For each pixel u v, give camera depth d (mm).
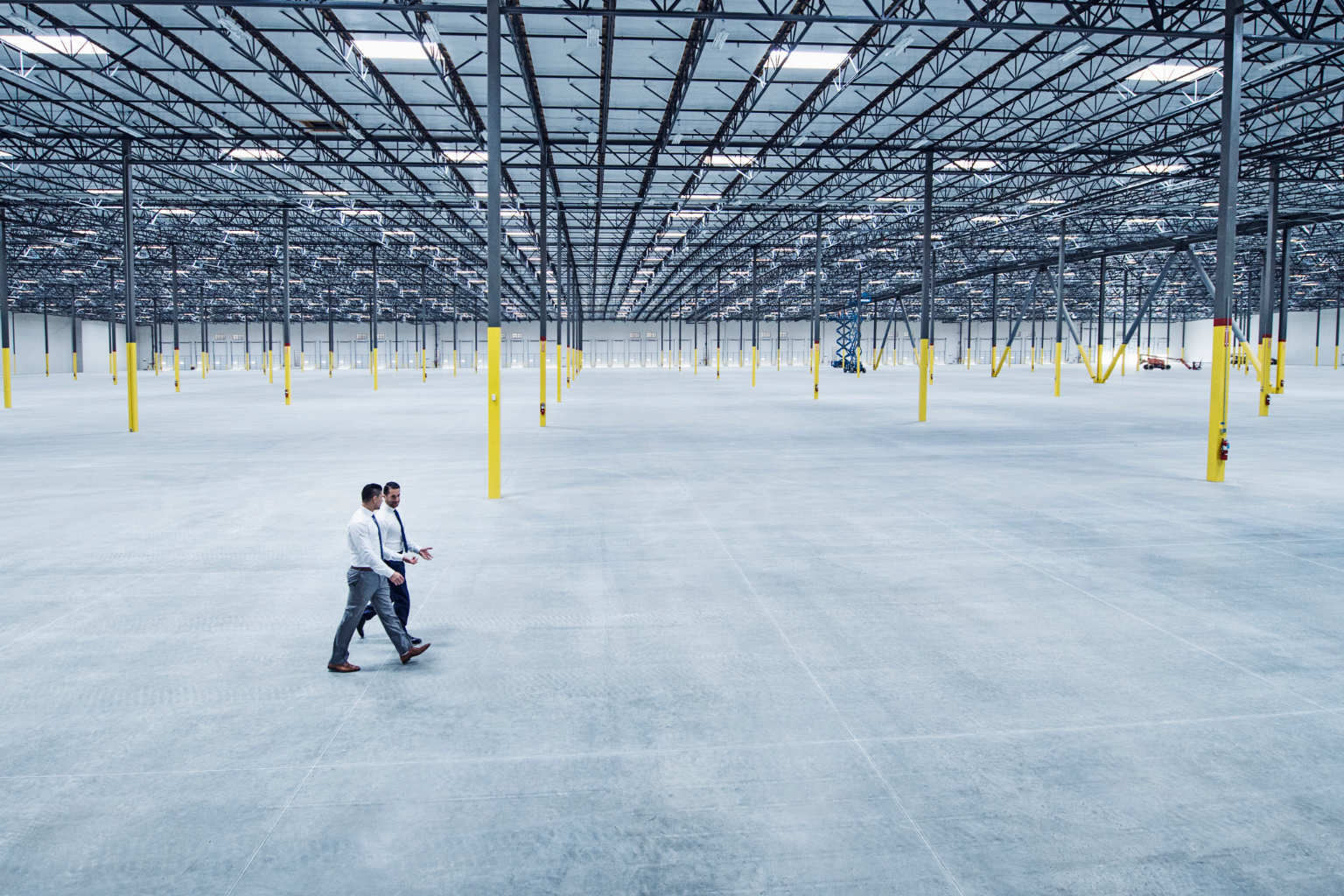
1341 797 4543
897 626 7320
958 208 39906
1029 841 4145
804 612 7742
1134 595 8234
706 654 6684
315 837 4195
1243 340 29562
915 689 5984
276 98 24312
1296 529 11188
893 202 38094
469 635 7133
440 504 13078
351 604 6277
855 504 13070
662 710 5656
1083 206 42250
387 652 6773
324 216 40344
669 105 24984
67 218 41156
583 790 4637
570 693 5938
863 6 18391
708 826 4281
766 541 10602
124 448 20469
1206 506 12836
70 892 3768
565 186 36625
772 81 22953
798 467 17125
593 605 7969
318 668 6422
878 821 4324
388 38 19594
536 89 23328
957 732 5309
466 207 39594
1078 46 18344
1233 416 29016
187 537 10859
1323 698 5816
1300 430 24125
